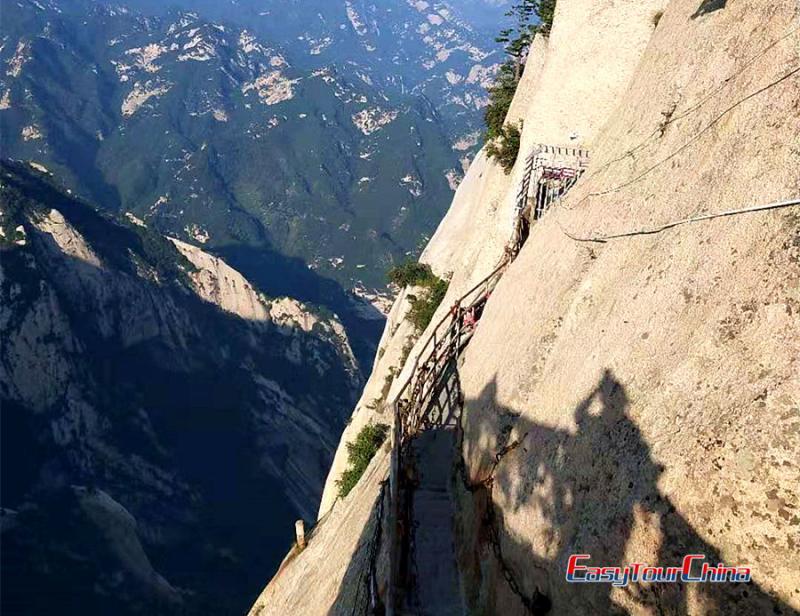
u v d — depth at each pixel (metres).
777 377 6.68
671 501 7.20
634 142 11.57
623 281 9.81
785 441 6.40
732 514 6.61
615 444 8.29
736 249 7.78
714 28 10.56
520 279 14.43
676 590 6.96
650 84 12.27
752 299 7.28
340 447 38.53
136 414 136.50
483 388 13.71
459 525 13.26
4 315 120.25
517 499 10.37
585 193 12.84
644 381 8.26
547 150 22.27
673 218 9.22
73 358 130.00
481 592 11.33
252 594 114.19
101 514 108.12
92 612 92.75
